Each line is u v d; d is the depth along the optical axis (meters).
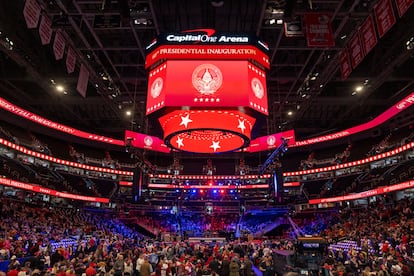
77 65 23.14
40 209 32.09
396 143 36.31
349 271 12.69
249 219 47.34
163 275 13.20
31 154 34.56
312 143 42.31
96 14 16.38
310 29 15.48
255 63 13.72
